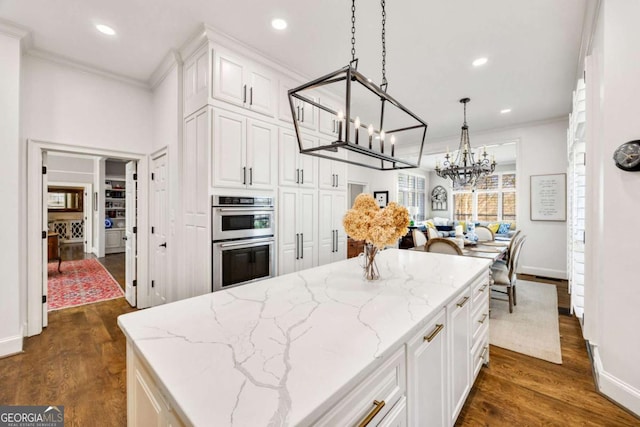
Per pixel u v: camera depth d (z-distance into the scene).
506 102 4.12
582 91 2.57
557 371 2.17
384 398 0.93
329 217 3.71
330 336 0.99
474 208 10.03
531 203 5.11
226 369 0.78
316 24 2.39
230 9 2.21
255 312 1.21
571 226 3.48
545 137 4.97
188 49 2.70
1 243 2.36
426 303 1.31
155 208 3.51
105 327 3.01
